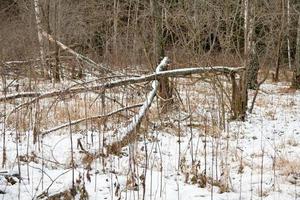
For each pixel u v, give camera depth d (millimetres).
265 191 5957
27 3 23469
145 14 13695
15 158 6215
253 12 12953
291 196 5805
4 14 24344
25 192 5016
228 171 6125
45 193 4938
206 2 13062
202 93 12477
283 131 10438
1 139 7566
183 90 13656
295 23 25969
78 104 9750
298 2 23406
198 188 5820
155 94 8742
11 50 17094
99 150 6590
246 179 6465
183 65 11703
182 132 9250
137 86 10508
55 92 8070
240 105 11336
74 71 13898
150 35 13078
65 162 6531
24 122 8031
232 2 13320
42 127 8656
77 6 22938
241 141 9070
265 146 8727
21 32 20203
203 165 7023
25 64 12383
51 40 15461
